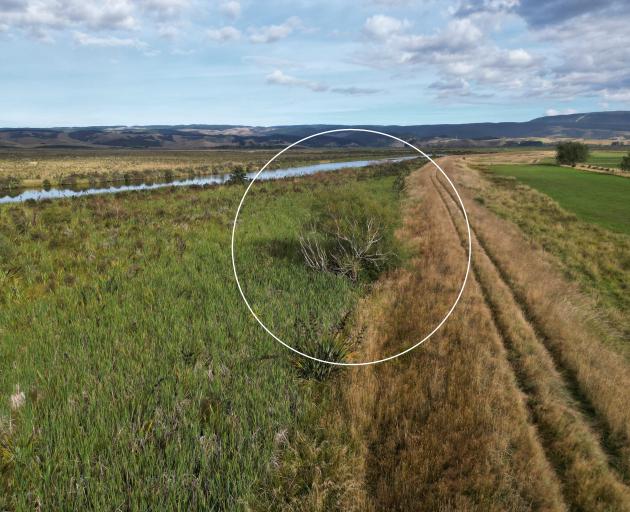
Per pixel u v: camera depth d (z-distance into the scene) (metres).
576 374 5.97
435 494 3.61
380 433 4.41
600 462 4.29
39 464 3.56
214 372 5.11
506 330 7.15
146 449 3.68
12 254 10.67
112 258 10.65
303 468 3.83
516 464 4.05
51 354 5.44
